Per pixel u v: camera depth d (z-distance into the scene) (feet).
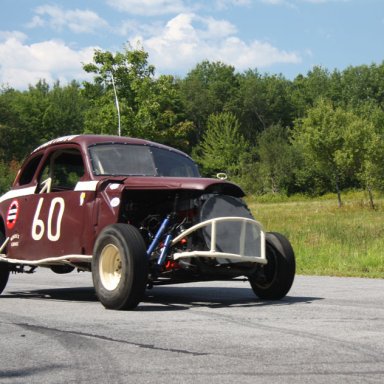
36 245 35.19
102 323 25.00
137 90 161.48
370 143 209.15
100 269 29.63
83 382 16.06
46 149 36.09
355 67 491.72
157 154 35.58
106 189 31.55
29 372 17.16
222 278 30.89
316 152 223.71
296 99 499.51
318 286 41.70
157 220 31.19
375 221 141.79
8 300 34.88
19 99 435.94
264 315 27.02
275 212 199.21
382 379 16.12
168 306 30.55
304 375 16.52
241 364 17.75
